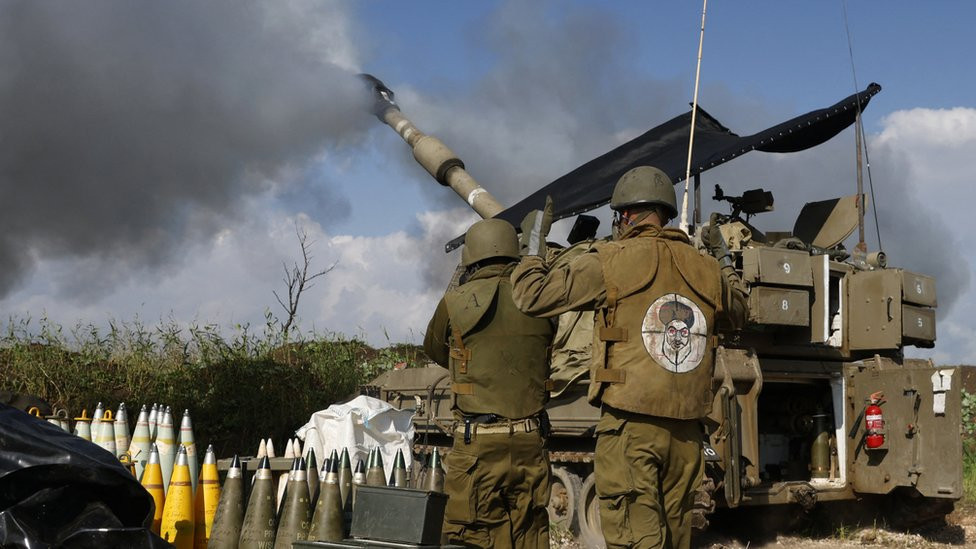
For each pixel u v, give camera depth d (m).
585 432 8.18
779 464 9.35
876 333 8.73
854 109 9.46
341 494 5.28
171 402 11.44
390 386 10.98
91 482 4.00
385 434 7.87
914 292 8.79
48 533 3.86
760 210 9.55
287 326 14.78
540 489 5.15
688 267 4.66
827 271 8.34
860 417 8.88
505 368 5.10
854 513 9.57
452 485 5.12
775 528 9.50
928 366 9.16
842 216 9.44
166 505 5.49
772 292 8.02
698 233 8.58
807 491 8.45
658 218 4.81
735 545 8.74
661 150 10.48
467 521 5.06
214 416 11.63
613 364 4.52
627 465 4.46
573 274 4.60
